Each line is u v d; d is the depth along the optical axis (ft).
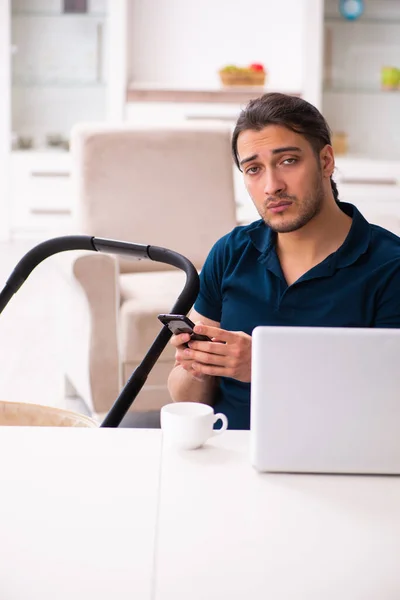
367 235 6.13
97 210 12.71
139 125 13.02
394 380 4.23
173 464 4.41
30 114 23.68
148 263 13.04
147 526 3.67
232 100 23.31
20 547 3.45
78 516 3.75
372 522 3.78
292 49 24.45
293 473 4.34
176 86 23.38
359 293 6.05
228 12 24.36
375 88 23.52
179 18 24.34
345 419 4.28
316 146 5.83
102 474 4.23
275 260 6.23
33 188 23.67
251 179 5.91
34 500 3.90
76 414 6.23
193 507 3.88
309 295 6.12
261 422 4.29
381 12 23.21
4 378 13.64
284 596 3.13
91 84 23.58
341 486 4.18
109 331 10.80
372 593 3.17
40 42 23.39
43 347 15.38
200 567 3.33
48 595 3.10
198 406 4.98
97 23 23.32
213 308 6.77
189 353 5.67
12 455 4.45
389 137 23.75
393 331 4.22
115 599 3.08
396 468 4.31
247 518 3.78
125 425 11.72
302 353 4.24
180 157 13.03
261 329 4.25
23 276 6.33
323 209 6.07
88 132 12.76
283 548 3.51
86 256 10.66
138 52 24.41
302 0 24.27
